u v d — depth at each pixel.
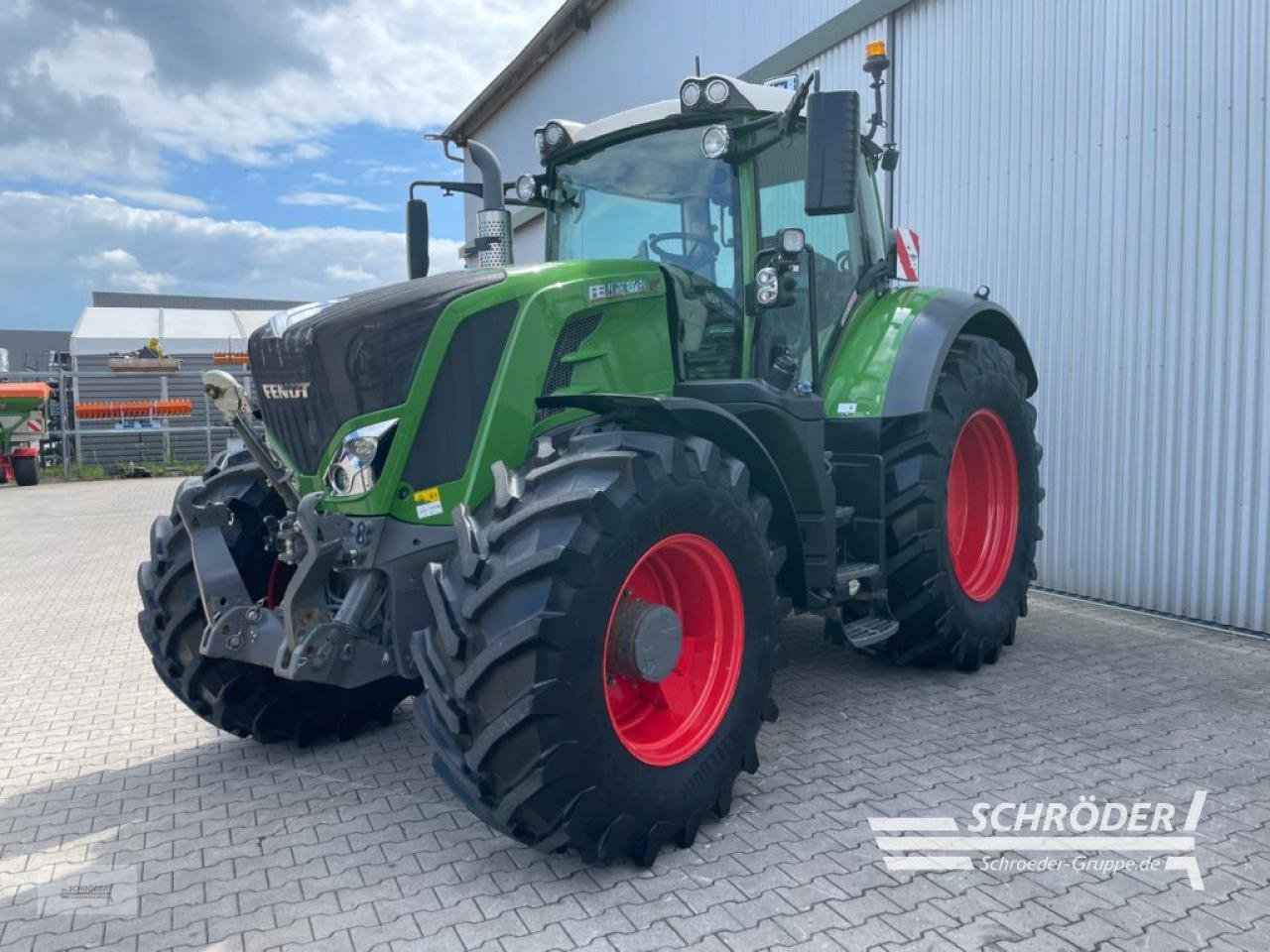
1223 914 2.42
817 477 3.65
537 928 2.44
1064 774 3.27
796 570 3.55
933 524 4.10
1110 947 2.29
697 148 3.79
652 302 3.50
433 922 2.48
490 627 2.55
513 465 3.07
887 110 7.02
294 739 3.87
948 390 4.24
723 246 3.71
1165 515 5.25
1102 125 5.44
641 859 2.71
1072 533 5.80
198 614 3.54
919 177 6.77
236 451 3.81
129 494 14.46
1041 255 5.87
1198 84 4.93
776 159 3.87
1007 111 6.03
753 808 3.09
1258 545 4.82
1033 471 4.81
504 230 4.06
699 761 2.86
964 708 3.96
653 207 3.88
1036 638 4.98
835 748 3.56
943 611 4.16
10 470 16.11
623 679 2.99
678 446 2.87
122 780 3.54
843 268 4.36
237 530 3.58
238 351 19.95
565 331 3.22
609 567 2.60
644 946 2.34
